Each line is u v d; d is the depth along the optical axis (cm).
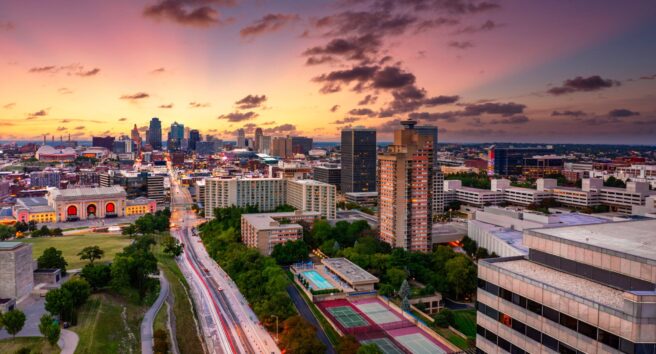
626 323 10469
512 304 13450
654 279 11338
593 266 12975
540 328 12550
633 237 14138
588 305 11269
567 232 14838
